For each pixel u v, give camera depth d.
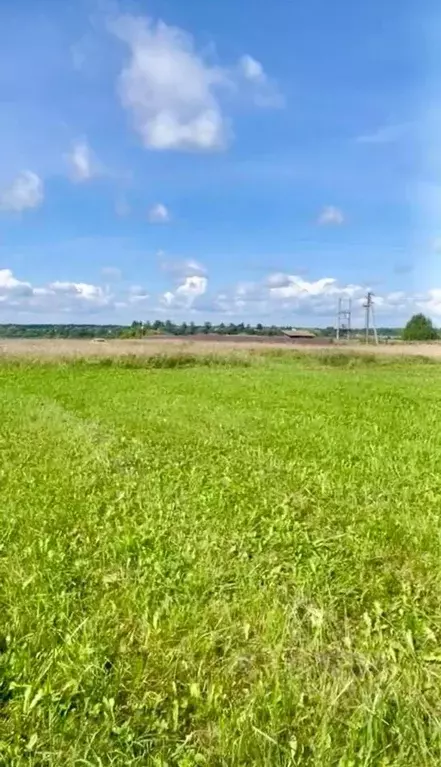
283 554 5.73
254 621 4.48
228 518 6.72
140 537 5.99
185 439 12.09
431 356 49.00
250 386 24.73
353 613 4.75
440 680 3.82
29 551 5.61
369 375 33.56
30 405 17.55
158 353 40.31
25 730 3.33
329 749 3.15
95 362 37.72
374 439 12.30
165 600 4.66
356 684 3.74
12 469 9.05
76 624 4.37
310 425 14.06
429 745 3.26
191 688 3.62
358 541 6.11
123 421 14.60
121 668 3.84
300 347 53.88
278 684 3.61
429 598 4.97
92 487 8.02
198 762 3.11
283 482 8.53
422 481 8.71
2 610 4.60
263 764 3.09
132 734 3.28
